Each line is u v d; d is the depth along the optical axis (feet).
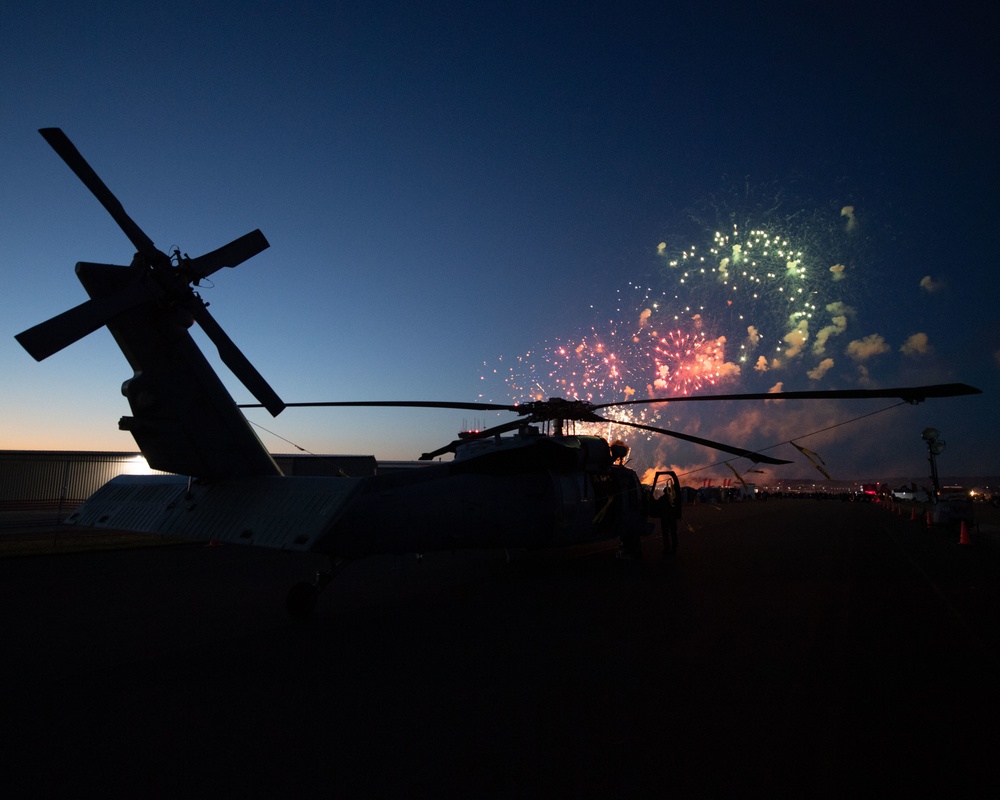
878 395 23.53
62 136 19.57
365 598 29.17
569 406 34.63
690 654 19.52
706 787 10.89
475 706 14.98
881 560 43.83
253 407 28.35
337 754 12.28
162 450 23.00
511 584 33.09
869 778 11.23
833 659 18.93
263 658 19.19
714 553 48.08
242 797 10.55
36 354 17.42
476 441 36.65
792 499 289.12
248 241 23.94
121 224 21.11
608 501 38.22
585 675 17.42
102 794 10.65
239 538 21.74
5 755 12.23
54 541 56.24
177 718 14.23
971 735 13.17
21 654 19.61
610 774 11.39
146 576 36.22
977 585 32.94
